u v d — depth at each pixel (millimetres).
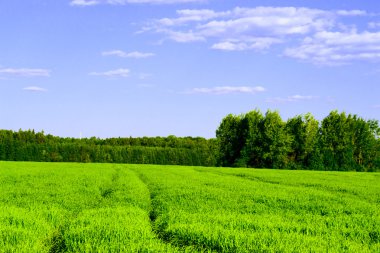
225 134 102438
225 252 10086
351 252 10219
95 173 42375
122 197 21047
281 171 63688
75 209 17328
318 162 97312
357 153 101938
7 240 10195
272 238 11070
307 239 11398
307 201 22031
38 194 21938
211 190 26359
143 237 10961
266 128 96938
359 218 16219
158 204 19344
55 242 11148
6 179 32219
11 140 146875
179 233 11602
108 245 10070
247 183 34500
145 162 165000
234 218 14703
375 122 101250
